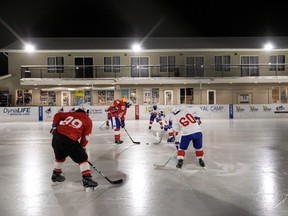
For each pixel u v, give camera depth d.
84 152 5.97
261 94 30.77
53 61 30.48
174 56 30.88
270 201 5.09
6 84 30.12
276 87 30.83
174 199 5.23
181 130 7.52
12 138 13.83
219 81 29.34
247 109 26.05
